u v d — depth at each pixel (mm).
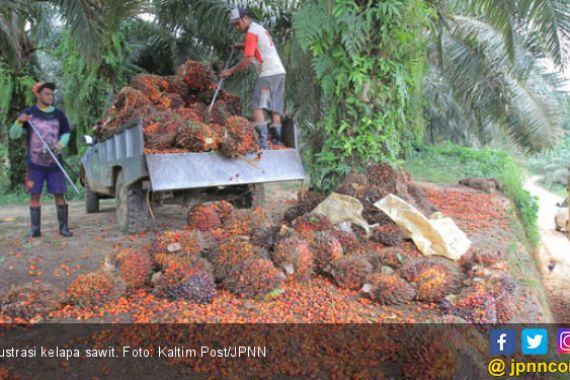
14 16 11867
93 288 3684
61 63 13367
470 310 3779
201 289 3789
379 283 4059
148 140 5730
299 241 4473
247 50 6359
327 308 3795
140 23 13148
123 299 3773
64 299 3703
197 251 4289
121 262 4074
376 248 5352
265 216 5426
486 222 7297
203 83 7145
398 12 6672
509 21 7234
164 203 6402
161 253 4148
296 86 9273
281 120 6719
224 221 5461
